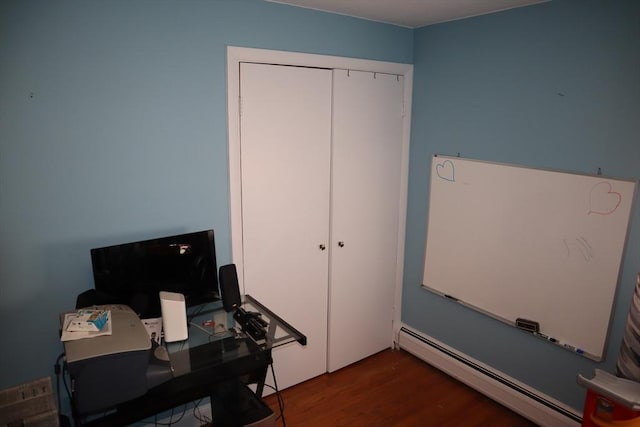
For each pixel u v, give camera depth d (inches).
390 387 111.4
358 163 110.7
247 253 97.1
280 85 93.9
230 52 85.6
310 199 104.1
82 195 74.4
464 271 109.5
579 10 80.6
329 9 95.0
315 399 106.0
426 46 112.0
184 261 79.7
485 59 98.3
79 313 61.7
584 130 82.9
